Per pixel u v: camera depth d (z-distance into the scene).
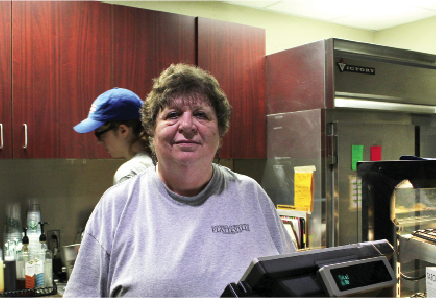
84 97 1.88
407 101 2.25
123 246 0.80
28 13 1.74
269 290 0.55
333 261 0.59
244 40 2.32
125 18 1.97
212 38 2.20
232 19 2.77
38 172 2.15
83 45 1.87
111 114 1.40
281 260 0.57
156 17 2.06
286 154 2.24
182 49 2.14
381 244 0.66
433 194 1.04
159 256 0.77
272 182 2.35
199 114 0.82
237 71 2.29
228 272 0.78
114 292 0.78
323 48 1.99
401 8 2.86
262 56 2.39
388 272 0.60
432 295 0.91
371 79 2.09
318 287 0.56
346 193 2.00
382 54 2.12
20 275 1.81
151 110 0.86
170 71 0.86
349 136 2.01
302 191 2.10
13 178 2.08
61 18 1.82
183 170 0.82
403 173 0.94
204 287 0.76
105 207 0.85
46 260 1.87
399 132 2.21
